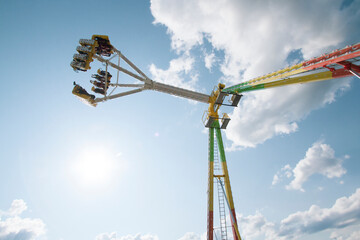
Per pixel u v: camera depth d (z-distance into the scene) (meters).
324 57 15.95
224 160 30.12
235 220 26.58
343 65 14.48
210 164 29.77
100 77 30.75
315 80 18.05
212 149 30.64
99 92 30.88
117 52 30.41
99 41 28.83
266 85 24.38
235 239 25.98
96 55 29.56
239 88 29.69
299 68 18.98
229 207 27.48
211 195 28.05
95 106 30.67
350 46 13.61
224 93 27.91
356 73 13.98
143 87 31.73
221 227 27.19
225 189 28.73
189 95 32.56
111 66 30.66
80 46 28.77
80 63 28.22
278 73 22.11
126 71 31.56
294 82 20.45
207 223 26.91
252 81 26.70
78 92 28.77
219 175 29.31
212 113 32.12
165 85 31.91
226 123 31.94
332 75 16.55
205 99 33.03
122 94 31.33
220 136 31.72
